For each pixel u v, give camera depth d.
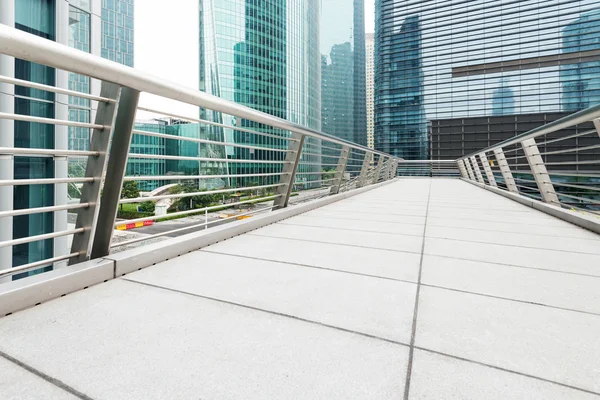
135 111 1.75
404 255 2.15
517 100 34.41
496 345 1.05
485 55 35.62
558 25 32.38
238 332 1.13
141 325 1.18
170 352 1.00
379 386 0.85
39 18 6.37
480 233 2.88
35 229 6.41
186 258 2.07
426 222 3.44
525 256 2.12
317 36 70.25
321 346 1.05
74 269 1.54
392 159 11.53
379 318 1.24
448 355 1.00
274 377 0.88
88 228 1.70
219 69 47.44
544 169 4.36
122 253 1.81
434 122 31.05
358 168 7.49
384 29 41.38
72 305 1.35
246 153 37.41
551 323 1.20
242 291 1.51
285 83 56.47
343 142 5.05
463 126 30.17
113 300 1.40
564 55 32.31
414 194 7.05
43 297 1.37
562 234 2.83
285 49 56.22
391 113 41.41
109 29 61.94
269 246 2.39
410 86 39.97
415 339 1.09
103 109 1.66
